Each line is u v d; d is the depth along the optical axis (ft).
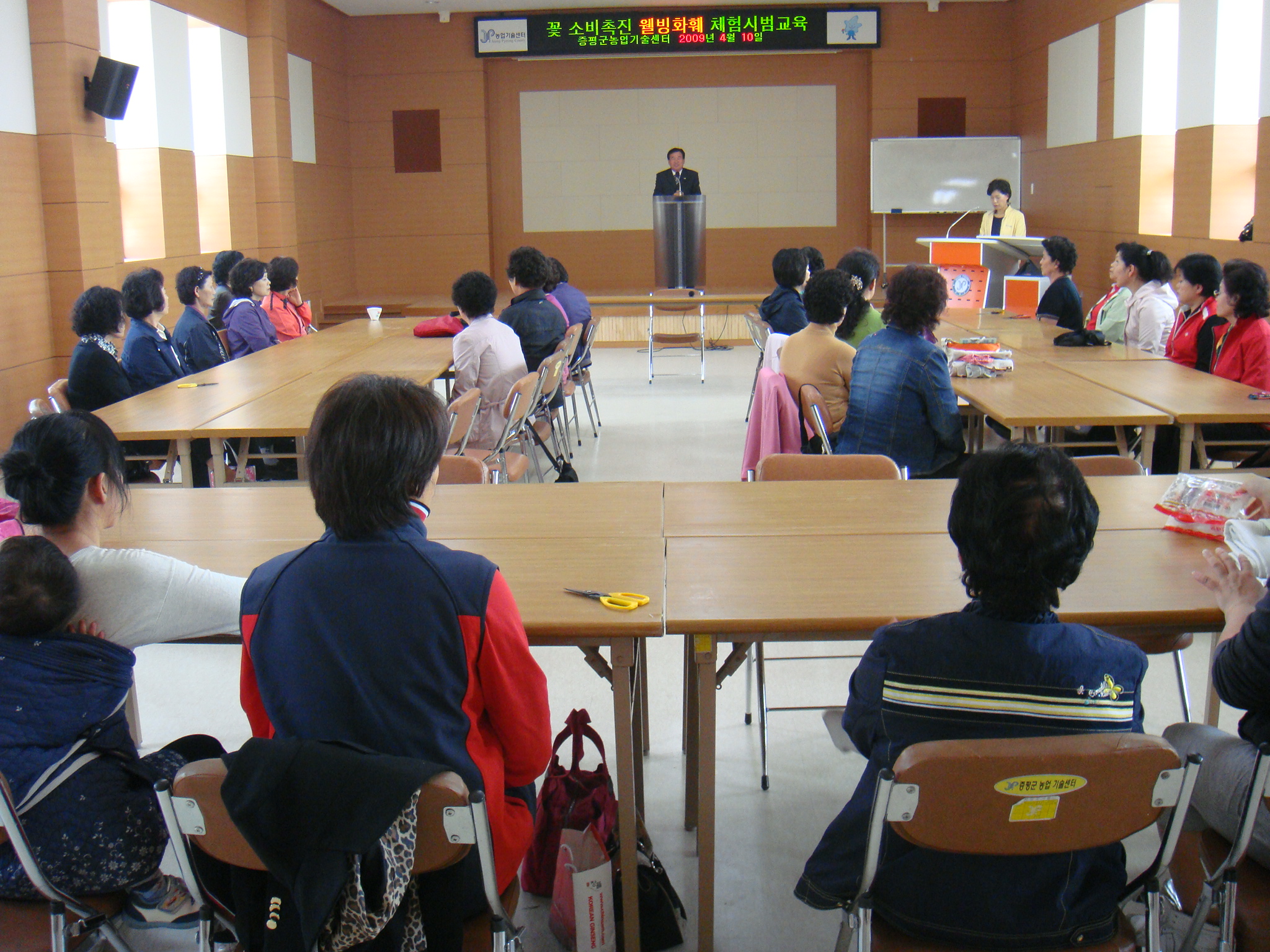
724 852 7.92
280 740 4.49
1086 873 4.90
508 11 38.24
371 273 40.73
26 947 5.25
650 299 30.53
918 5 38.29
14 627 5.37
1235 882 5.07
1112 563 7.19
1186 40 27.30
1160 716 9.84
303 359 18.30
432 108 39.50
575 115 39.73
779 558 7.45
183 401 14.51
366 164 40.09
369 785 4.33
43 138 21.91
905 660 4.83
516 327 18.88
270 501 9.35
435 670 4.85
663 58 39.22
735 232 40.22
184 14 27.66
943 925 4.87
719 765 9.16
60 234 22.25
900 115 38.96
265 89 32.55
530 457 20.84
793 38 37.93
